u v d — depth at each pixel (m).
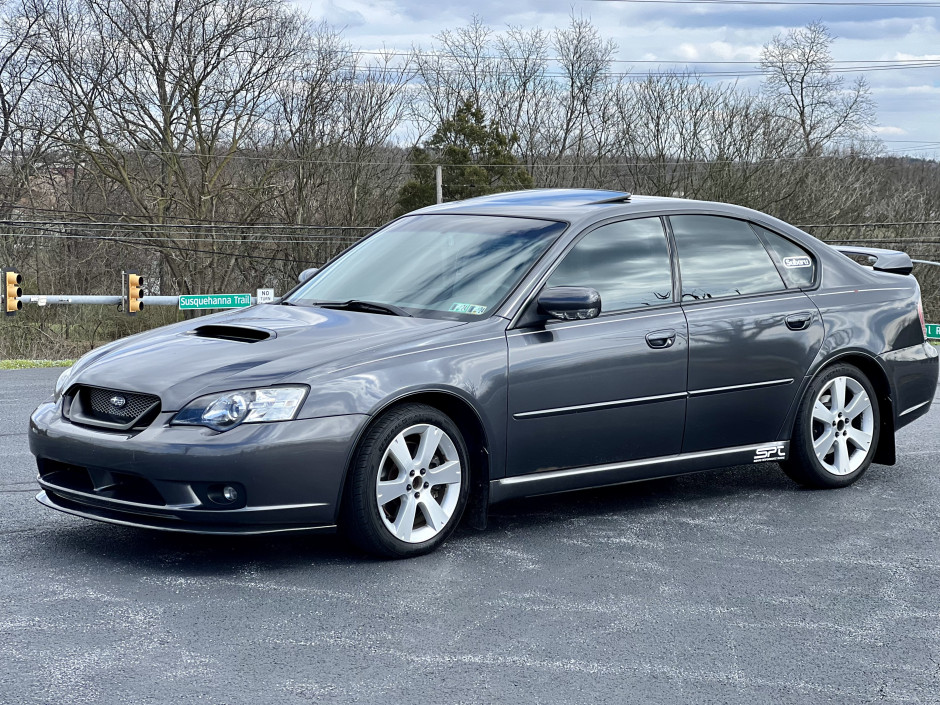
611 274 5.41
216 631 3.85
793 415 5.98
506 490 5.06
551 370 5.06
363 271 5.69
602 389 5.21
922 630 4.01
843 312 6.15
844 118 50.59
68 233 37.88
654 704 3.29
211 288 40.16
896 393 6.38
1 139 36.53
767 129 47.59
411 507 4.78
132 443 4.40
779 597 4.35
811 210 46.59
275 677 3.44
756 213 6.09
